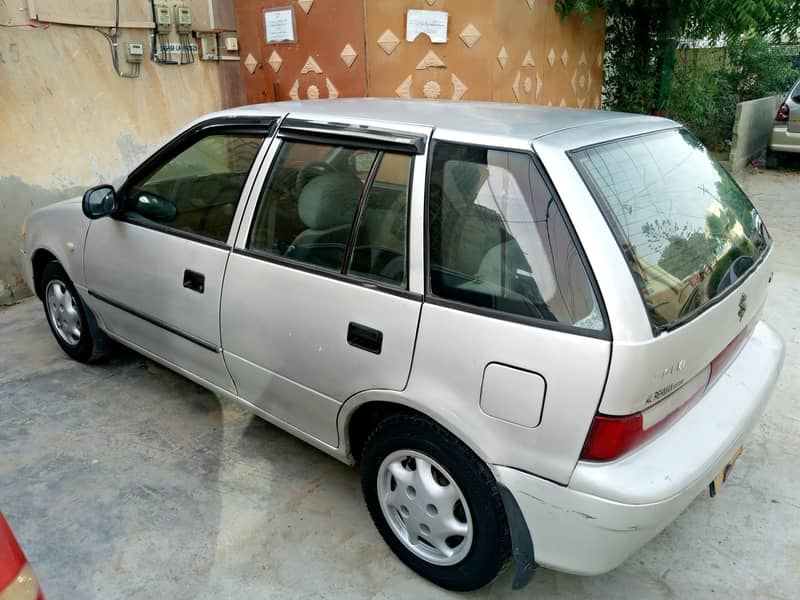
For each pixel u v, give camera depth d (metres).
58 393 3.80
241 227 2.82
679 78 8.23
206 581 2.48
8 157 4.84
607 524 1.92
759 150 10.99
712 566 2.56
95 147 5.32
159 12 5.45
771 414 3.54
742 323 2.43
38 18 4.76
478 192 2.15
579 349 1.87
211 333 2.98
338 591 2.45
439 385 2.16
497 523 2.15
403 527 2.50
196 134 3.11
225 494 2.96
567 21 6.18
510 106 2.81
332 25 5.32
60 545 2.65
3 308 5.06
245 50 6.01
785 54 11.37
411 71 5.21
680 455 2.03
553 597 2.43
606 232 1.94
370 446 2.47
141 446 3.31
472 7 4.95
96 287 3.64
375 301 2.32
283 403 2.80
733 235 2.54
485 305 2.07
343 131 2.53
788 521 2.79
